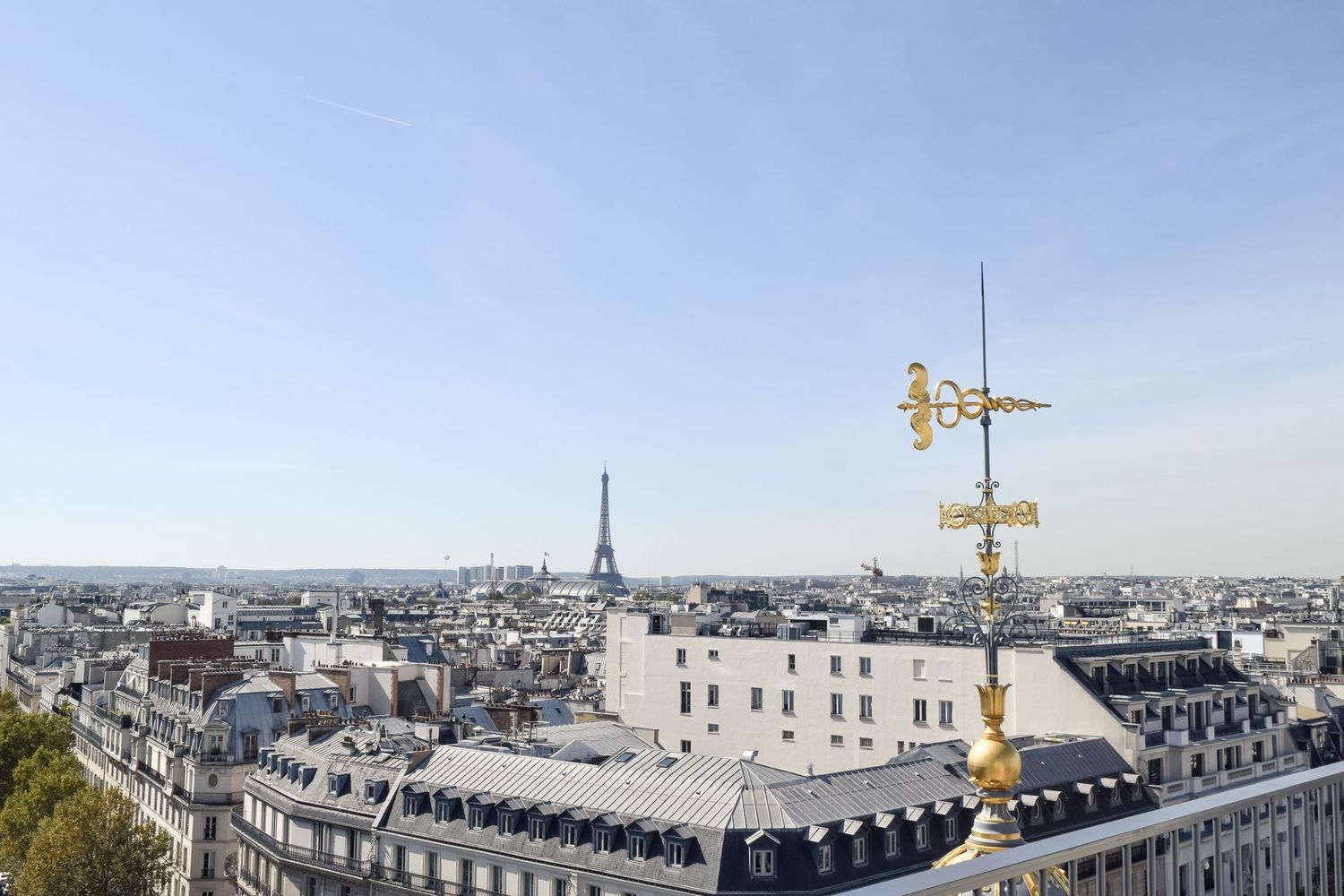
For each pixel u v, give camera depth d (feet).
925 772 347.77
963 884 54.44
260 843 440.45
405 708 611.06
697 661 518.37
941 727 433.48
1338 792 86.84
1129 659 417.69
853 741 461.78
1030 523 89.76
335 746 445.37
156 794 575.38
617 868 308.40
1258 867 76.79
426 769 391.04
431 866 361.51
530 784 356.59
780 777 327.47
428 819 368.48
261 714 549.13
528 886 330.95
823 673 475.72
